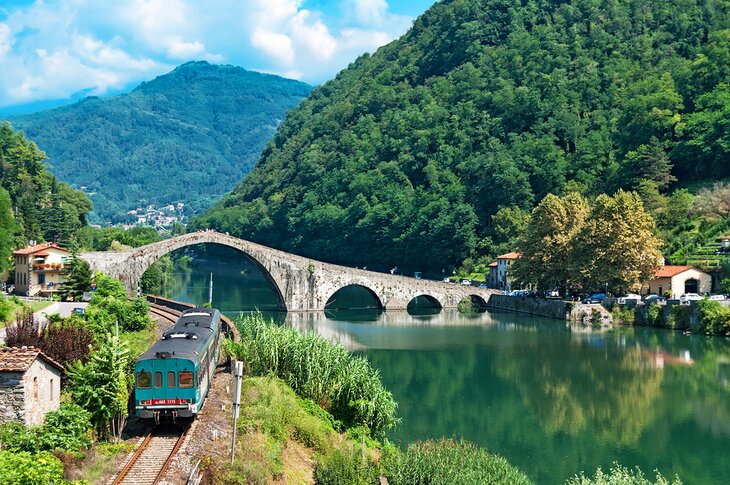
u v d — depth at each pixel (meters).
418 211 179.12
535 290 137.62
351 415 51.16
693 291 115.00
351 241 196.12
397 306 133.38
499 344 95.75
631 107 182.50
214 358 49.78
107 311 70.31
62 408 35.78
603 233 109.69
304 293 128.88
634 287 110.25
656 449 56.19
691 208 139.25
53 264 103.81
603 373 78.88
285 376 52.72
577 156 185.00
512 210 170.00
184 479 30.91
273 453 36.41
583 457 54.41
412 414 64.12
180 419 39.56
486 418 63.19
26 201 147.88
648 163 155.75
